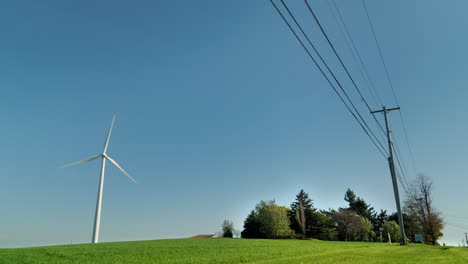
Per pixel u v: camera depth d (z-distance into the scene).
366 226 77.62
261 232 67.19
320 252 25.45
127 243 37.62
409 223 86.06
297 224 76.44
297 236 66.62
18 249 26.88
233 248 30.22
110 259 21.69
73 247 30.09
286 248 30.12
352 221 77.56
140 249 28.58
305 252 25.77
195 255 23.94
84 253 24.77
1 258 20.77
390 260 18.14
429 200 65.25
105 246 31.86
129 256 23.36
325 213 94.50
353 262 17.16
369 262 17.05
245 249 29.06
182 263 19.11
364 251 25.64
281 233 65.06
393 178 36.41
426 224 65.44
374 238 79.88
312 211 80.19
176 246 32.44
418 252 25.09
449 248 32.16
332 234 78.94
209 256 23.05
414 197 66.75
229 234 67.62
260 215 67.81
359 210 103.69
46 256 22.77
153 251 26.88
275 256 22.92
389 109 36.97
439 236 75.50
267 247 31.53
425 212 65.50
